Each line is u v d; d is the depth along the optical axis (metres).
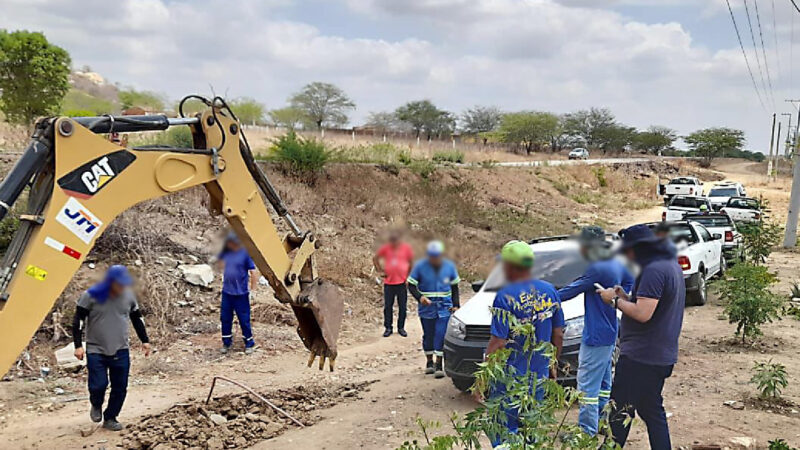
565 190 37.97
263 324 11.02
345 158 24.41
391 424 6.79
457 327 7.53
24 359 8.66
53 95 21.80
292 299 5.51
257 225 5.31
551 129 71.50
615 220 32.16
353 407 7.42
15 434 6.56
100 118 4.46
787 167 81.38
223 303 9.70
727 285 10.26
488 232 21.22
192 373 8.86
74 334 6.48
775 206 41.16
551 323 5.27
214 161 4.98
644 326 5.15
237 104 52.84
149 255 11.59
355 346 10.59
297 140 21.45
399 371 9.12
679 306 5.17
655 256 5.18
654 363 5.12
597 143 85.81
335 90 68.56
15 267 4.06
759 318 9.91
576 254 7.86
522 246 5.14
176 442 6.24
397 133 67.19
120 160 4.44
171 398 7.77
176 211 14.09
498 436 3.93
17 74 21.11
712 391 7.70
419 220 19.47
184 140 17.92
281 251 5.46
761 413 6.91
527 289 5.13
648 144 86.62
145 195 4.59
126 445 6.23
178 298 11.00
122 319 6.59
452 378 7.59
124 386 6.64
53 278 4.12
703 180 63.12
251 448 6.18
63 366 8.66
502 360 3.95
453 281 8.62
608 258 5.62
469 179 30.30
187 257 12.18
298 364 9.40
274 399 7.59
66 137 4.19
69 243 4.19
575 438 3.80
